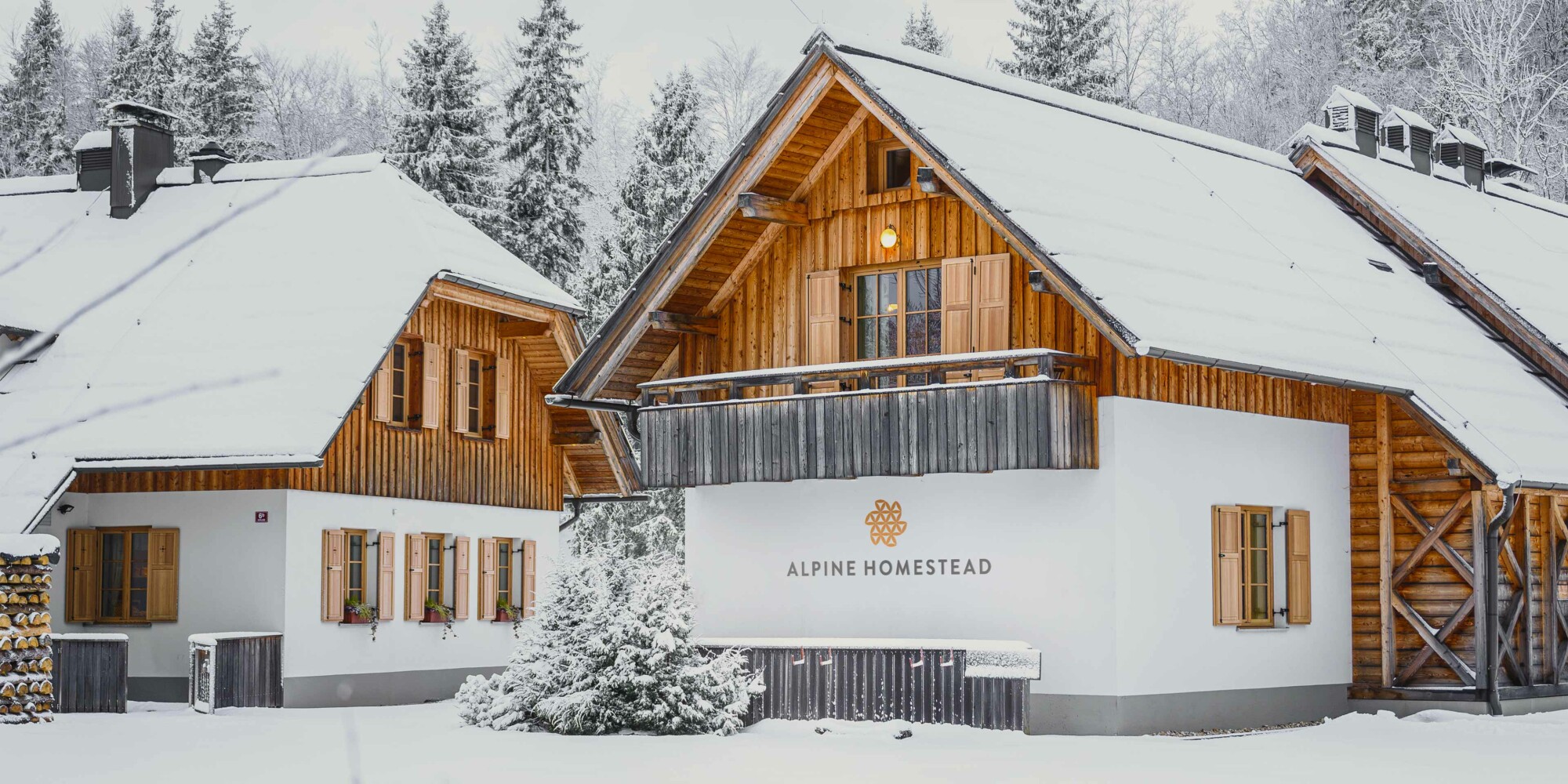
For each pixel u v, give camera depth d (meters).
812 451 19.05
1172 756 15.42
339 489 23.44
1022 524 18.38
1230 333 18.06
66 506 23.12
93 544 23.28
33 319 24.44
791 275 20.55
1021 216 17.45
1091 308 16.86
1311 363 18.75
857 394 18.75
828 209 20.23
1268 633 19.70
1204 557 18.83
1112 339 16.78
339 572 23.25
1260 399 19.91
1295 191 25.08
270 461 21.50
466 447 26.52
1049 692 18.00
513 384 27.81
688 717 17.17
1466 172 29.12
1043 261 17.17
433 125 43.94
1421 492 20.81
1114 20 56.62
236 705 21.19
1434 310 23.28
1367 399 21.31
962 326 19.00
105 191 27.59
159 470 21.83
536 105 45.16
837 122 19.83
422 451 25.38
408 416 25.25
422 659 25.19
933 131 18.23
